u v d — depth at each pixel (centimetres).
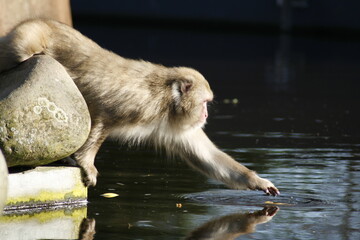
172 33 6956
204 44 6106
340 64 5062
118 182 1788
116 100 1700
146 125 1762
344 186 1780
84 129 1538
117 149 2209
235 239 1329
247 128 2656
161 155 2138
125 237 1322
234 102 3319
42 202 1534
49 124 1489
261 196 1694
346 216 1509
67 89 1531
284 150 2241
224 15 7419
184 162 2050
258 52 5697
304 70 4678
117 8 7500
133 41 6022
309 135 2530
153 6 7488
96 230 1366
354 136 2527
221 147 2277
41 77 1513
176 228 1391
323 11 7169
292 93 3653
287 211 1551
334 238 1345
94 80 1706
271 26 7331
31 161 1502
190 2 7462
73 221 1431
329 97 3538
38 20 1792
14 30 1738
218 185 1798
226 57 5256
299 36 7138
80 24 7300
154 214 1497
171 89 1758
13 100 1471
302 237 1348
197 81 1788
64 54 1739
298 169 1964
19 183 1502
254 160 2078
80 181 1594
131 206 1562
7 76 1603
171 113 1773
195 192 1714
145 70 1758
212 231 1377
